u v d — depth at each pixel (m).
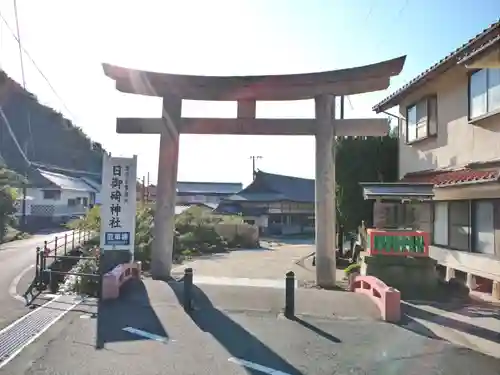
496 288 9.53
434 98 13.10
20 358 5.44
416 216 13.74
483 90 10.27
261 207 40.81
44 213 35.47
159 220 11.23
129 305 8.20
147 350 5.81
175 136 11.25
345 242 20.81
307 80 10.70
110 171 10.57
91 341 6.14
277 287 9.80
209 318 7.41
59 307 8.07
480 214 10.65
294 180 46.88
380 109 15.99
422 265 9.46
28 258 15.04
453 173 11.55
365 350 5.94
